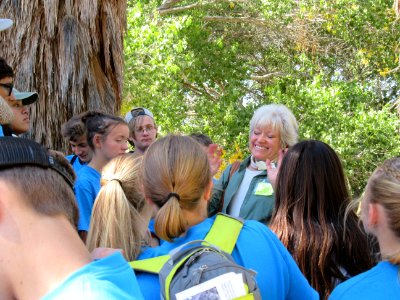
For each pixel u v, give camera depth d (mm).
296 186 2568
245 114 14273
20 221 1133
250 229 1991
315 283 2441
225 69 15586
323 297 2428
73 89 5254
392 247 1769
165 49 13781
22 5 5191
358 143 13492
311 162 2566
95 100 5355
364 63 16188
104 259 1184
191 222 1920
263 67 18297
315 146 2621
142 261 1881
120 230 2059
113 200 2098
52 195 1174
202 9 15859
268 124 3658
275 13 15398
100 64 5617
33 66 5184
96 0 5387
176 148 1891
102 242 2068
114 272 1167
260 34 17016
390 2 15500
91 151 3588
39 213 1145
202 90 16578
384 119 13430
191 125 16203
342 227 2484
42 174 1181
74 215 1238
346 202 2555
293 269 2016
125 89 13516
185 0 16078
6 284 1119
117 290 1136
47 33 5207
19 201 1141
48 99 5238
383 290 1734
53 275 1111
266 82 17922
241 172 3750
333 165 2582
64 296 1087
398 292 1721
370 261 2504
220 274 1605
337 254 2457
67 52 5223
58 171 1236
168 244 1945
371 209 1816
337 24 15398
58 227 1150
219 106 14672
